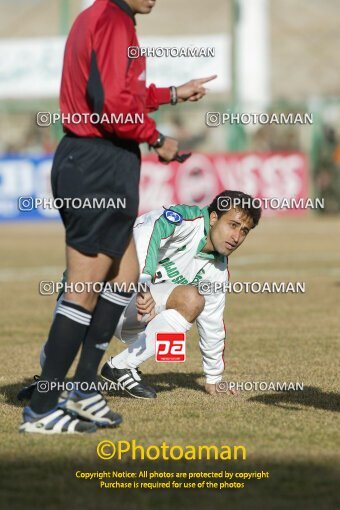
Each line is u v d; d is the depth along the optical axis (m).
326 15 186.12
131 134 14.33
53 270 46.38
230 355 23.25
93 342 15.38
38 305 34.06
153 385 19.67
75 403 15.52
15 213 82.00
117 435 15.19
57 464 13.65
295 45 173.88
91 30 14.27
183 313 17.80
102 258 14.70
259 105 85.94
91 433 15.23
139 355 18.05
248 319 29.95
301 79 164.00
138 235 18.11
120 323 18.31
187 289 17.81
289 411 16.98
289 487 12.65
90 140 14.57
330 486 12.66
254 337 26.19
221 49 85.25
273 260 50.06
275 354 23.33
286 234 69.38
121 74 14.14
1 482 12.82
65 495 12.34
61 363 14.94
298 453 14.16
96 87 14.13
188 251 18.00
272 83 162.50
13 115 104.50
